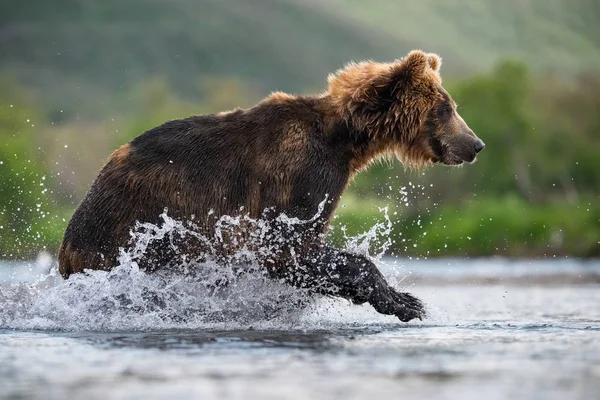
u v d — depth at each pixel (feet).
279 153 69.97
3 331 64.18
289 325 69.82
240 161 69.62
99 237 68.28
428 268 187.62
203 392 41.60
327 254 70.64
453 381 44.37
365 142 73.72
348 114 72.33
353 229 254.88
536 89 483.51
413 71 73.87
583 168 409.49
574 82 495.82
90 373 46.32
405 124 74.33
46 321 67.87
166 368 47.55
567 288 128.67
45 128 492.95
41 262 171.53
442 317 78.43
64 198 278.46
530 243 250.16
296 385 43.09
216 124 70.74
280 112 71.41
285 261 70.28
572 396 41.09
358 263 70.90
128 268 68.23
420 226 273.13
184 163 69.15
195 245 69.26
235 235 69.62
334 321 73.87
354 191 291.79
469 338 60.49
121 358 50.78
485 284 140.87
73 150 445.37
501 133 370.53
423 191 292.20
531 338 60.70
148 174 68.59
